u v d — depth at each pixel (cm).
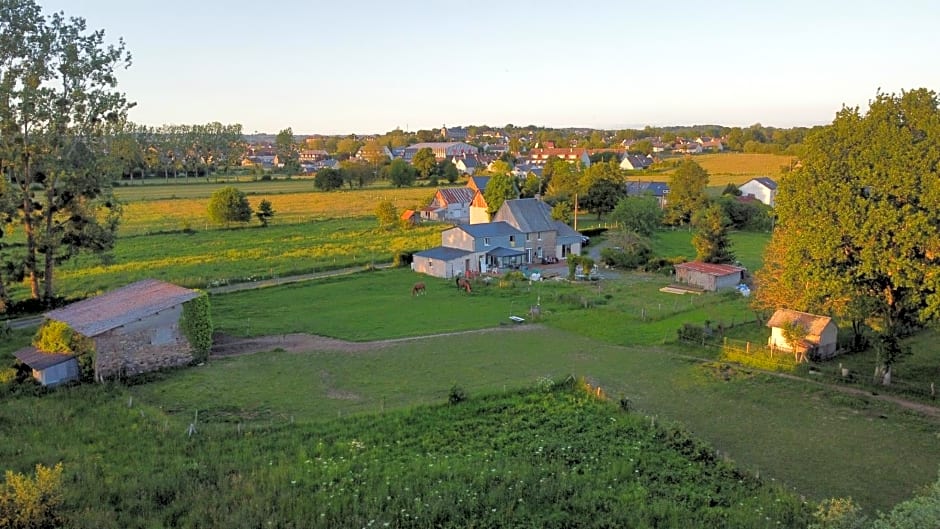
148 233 8919
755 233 9819
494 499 2055
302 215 10975
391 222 9594
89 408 2956
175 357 3691
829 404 3162
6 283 5181
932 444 2711
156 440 2581
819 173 3422
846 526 1819
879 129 3250
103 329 3434
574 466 2384
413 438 2634
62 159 5006
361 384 3409
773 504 2116
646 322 4728
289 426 2744
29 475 2100
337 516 1936
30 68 4822
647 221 8669
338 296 5581
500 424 2791
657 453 2531
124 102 5284
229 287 5878
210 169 19925
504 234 7144
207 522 1895
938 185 2998
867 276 3350
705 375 3584
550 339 4319
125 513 1931
